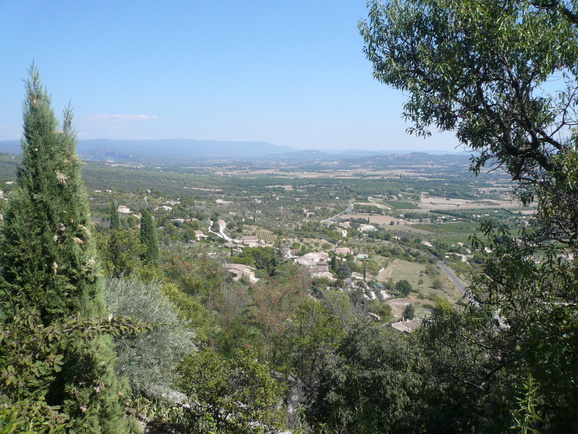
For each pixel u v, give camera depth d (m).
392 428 6.93
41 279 4.47
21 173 4.59
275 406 6.43
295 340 12.00
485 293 4.66
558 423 2.64
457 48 4.13
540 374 2.85
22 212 4.45
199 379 6.39
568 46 3.59
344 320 12.58
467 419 5.94
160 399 7.50
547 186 3.74
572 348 2.78
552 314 3.10
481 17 3.88
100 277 4.94
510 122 4.14
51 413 3.59
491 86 4.32
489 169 4.47
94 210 61.25
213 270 20.25
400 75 4.60
